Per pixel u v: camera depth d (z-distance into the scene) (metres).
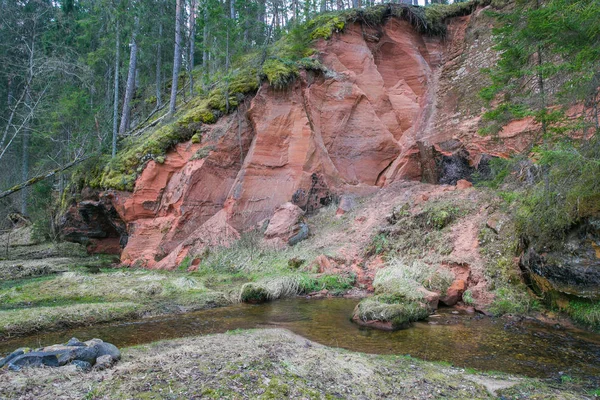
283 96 16.67
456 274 9.51
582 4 6.48
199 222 15.14
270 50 18.92
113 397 3.78
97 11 21.80
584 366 5.20
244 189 15.38
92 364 4.79
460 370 5.07
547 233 7.72
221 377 4.26
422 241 11.14
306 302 9.55
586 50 6.64
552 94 8.71
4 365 4.61
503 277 8.85
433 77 18.75
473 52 17.56
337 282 10.88
